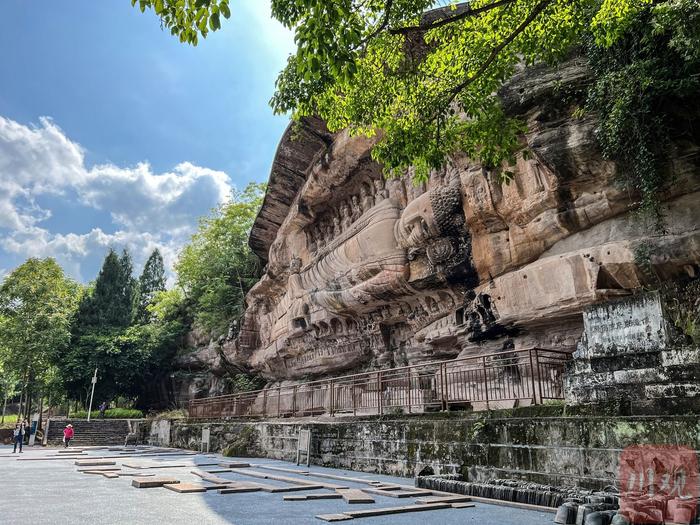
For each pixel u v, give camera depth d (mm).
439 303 17547
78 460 18125
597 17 9492
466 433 10367
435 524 6305
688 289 10211
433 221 16109
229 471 13797
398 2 9812
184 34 7043
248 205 43625
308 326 24016
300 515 7078
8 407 68062
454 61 11180
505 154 11594
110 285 47969
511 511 7297
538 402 12500
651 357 8055
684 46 9125
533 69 12562
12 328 40469
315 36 7438
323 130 22969
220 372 38438
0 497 9062
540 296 12727
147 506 7918
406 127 11406
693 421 6848
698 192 10547
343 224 22359
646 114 10016
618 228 11641
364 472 12898
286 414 22031
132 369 42812
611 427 7762
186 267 46250
